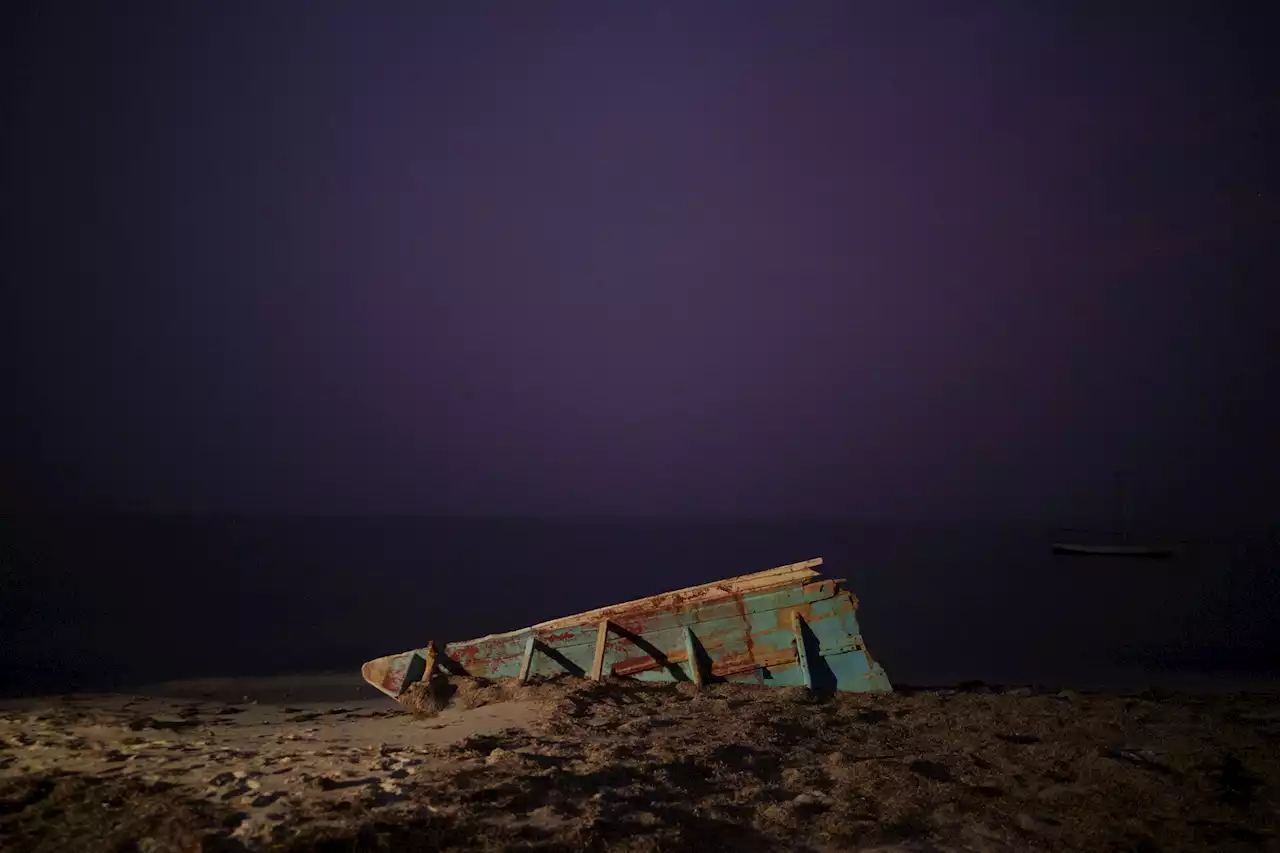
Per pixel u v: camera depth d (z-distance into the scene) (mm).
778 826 6582
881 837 6465
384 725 10594
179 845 5609
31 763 8016
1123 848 6340
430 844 5734
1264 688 16719
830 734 9617
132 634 23141
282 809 6297
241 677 17172
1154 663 20281
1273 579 38906
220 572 39500
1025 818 6938
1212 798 7543
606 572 43094
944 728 10078
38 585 32688
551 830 6078
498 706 10711
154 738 9633
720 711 10367
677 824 6418
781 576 12711
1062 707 11164
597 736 9031
